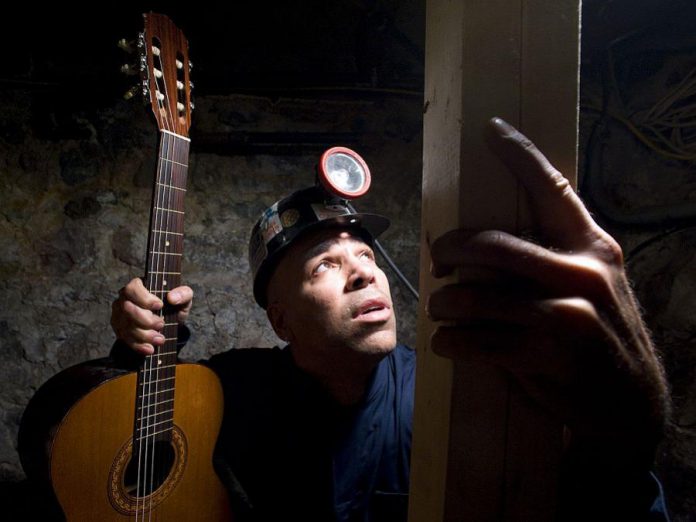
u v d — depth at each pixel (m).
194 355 1.82
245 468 1.08
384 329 0.94
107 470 0.92
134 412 0.96
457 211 0.37
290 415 1.05
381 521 1.00
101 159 1.78
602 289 0.32
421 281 0.46
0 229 1.73
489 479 0.38
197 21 1.77
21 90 1.74
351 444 0.99
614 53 1.79
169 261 1.03
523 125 0.37
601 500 0.46
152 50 1.00
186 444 1.04
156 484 1.00
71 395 0.92
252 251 1.15
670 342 1.65
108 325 1.78
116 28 1.75
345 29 1.82
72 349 1.76
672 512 1.61
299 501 1.01
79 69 1.77
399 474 1.02
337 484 0.97
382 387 1.05
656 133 1.69
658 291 1.69
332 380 1.00
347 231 1.02
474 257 0.33
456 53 0.38
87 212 1.77
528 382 0.34
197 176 1.83
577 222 0.34
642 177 1.76
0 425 1.72
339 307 0.93
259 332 1.86
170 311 1.02
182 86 1.08
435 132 0.43
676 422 1.62
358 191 1.00
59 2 1.67
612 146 1.84
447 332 0.34
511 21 0.37
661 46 1.71
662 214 1.62
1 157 1.73
